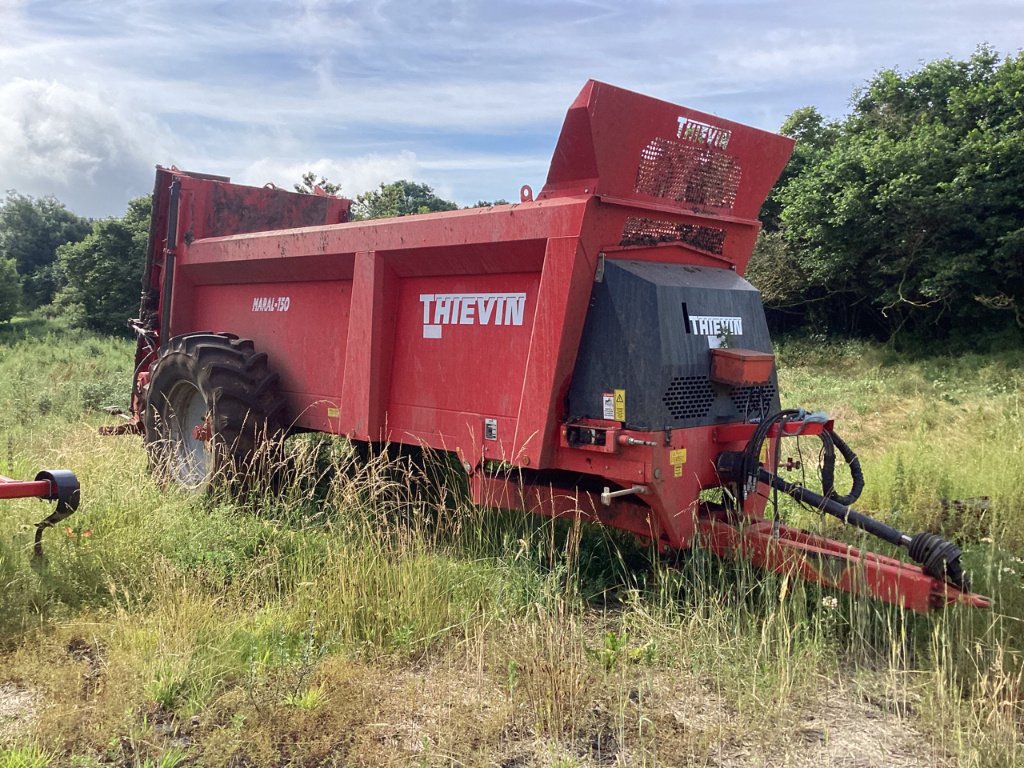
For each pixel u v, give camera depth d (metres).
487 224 4.75
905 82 21.44
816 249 20.08
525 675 3.56
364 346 5.52
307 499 5.77
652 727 3.15
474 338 5.03
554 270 4.42
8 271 35.25
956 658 3.63
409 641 3.93
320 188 8.57
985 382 14.13
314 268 6.09
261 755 3.01
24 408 11.40
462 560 4.90
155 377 6.66
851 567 3.95
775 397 5.12
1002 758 2.99
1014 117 17.91
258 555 4.84
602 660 3.77
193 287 7.53
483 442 4.96
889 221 18.59
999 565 4.08
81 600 4.34
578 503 4.89
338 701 3.39
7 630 3.95
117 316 31.98
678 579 4.47
